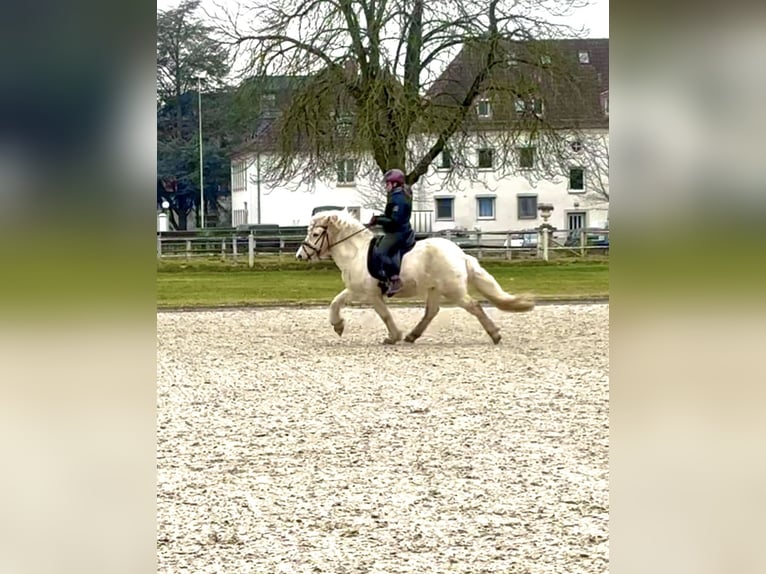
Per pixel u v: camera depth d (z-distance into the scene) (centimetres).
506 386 1142
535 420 923
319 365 1359
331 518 589
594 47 2975
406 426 898
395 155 2917
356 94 2895
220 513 604
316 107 2869
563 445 806
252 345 1633
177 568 495
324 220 1577
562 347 1557
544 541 535
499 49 2894
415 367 1323
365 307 2420
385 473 711
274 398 1076
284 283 3005
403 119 2847
